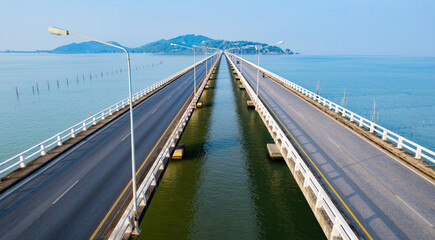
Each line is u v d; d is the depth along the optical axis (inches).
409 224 510.6
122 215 554.3
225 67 6181.1
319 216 542.0
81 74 6653.5
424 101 3563.0
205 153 1359.5
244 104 2449.6
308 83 5310.0
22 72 7224.4
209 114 2095.2
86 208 583.8
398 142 866.1
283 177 1129.4
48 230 513.3
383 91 4357.8
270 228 828.6
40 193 647.1
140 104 1749.5
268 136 1610.5
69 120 2439.7
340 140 976.3
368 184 655.8
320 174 708.7
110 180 710.5
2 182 683.4
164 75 6368.1
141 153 900.6
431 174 688.4
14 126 2242.9
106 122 1267.2
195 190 1029.8
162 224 842.2
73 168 786.8
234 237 792.3
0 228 519.8
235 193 1011.3
